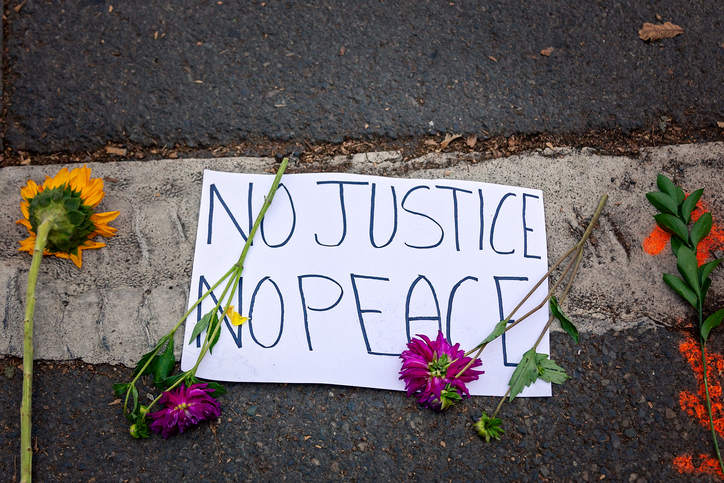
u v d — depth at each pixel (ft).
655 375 4.46
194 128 4.73
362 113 4.81
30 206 4.14
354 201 4.63
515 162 4.79
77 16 4.91
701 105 4.98
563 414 4.37
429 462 4.25
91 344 4.36
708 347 4.54
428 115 4.83
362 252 4.57
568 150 4.84
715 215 4.79
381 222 4.62
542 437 4.33
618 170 4.81
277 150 4.73
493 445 4.30
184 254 4.53
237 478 4.18
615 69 5.01
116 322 4.40
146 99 4.76
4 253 4.48
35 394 4.26
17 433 4.22
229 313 4.39
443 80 4.91
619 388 4.42
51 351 4.33
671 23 5.14
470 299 4.53
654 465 4.31
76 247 4.33
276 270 4.51
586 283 4.60
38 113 4.72
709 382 4.47
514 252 4.63
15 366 4.33
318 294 4.49
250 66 4.86
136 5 4.94
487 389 4.37
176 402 3.96
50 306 4.41
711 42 5.12
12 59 4.82
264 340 4.40
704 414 4.41
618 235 4.69
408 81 4.89
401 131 4.80
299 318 4.44
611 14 5.13
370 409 4.31
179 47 4.88
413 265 4.57
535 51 5.01
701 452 4.34
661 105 4.97
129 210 4.58
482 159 4.79
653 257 4.66
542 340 4.47
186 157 4.69
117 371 4.33
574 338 4.31
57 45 4.85
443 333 4.46
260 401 4.30
